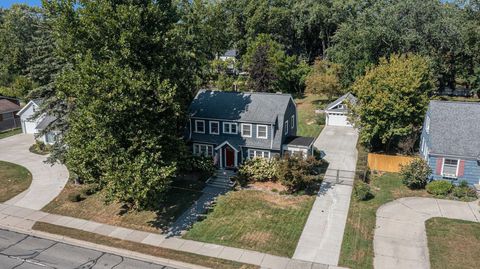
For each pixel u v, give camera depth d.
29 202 28.83
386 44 50.75
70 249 22.34
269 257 21.06
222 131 33.69
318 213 25.86
